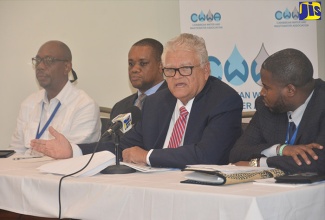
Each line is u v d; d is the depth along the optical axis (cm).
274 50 566
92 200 241
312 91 299
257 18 562
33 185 269
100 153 293
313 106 295
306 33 568
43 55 460
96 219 240
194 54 335
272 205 200
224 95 336
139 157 312
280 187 220
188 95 336
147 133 355
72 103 461
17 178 276
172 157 306
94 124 458
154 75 489
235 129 336
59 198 255
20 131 475
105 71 630
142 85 486
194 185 229
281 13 565
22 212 273
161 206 217
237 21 562
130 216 229
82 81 632
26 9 631
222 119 328
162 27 627
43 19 630
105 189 238
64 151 337
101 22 629
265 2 562
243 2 561
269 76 292
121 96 630
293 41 567
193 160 309
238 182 232
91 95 633
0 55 635
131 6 627
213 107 331
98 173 281
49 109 461
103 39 630
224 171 237
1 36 634
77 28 630
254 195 197
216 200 201
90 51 630
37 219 324
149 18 627
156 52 489
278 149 287
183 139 336
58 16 630
